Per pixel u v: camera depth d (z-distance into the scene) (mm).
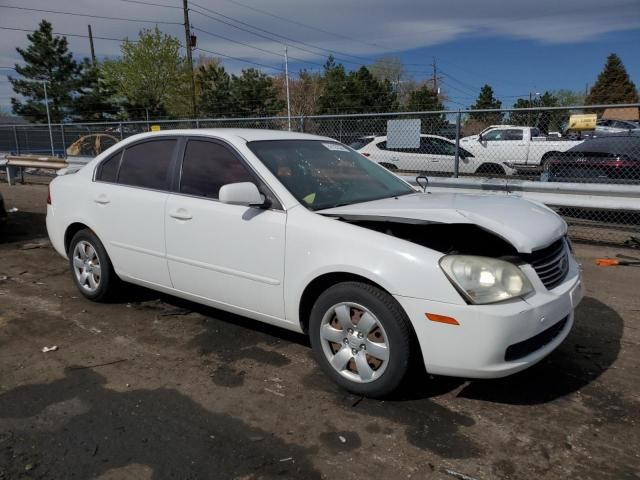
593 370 3695
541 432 2980
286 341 4176
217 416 3146
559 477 2617
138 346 4102
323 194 3770
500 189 8133
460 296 2900
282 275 3527
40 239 8008
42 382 3543
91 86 47469
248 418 3125
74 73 47312
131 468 2684
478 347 2895
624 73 66812
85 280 5016
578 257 6742
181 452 2809
